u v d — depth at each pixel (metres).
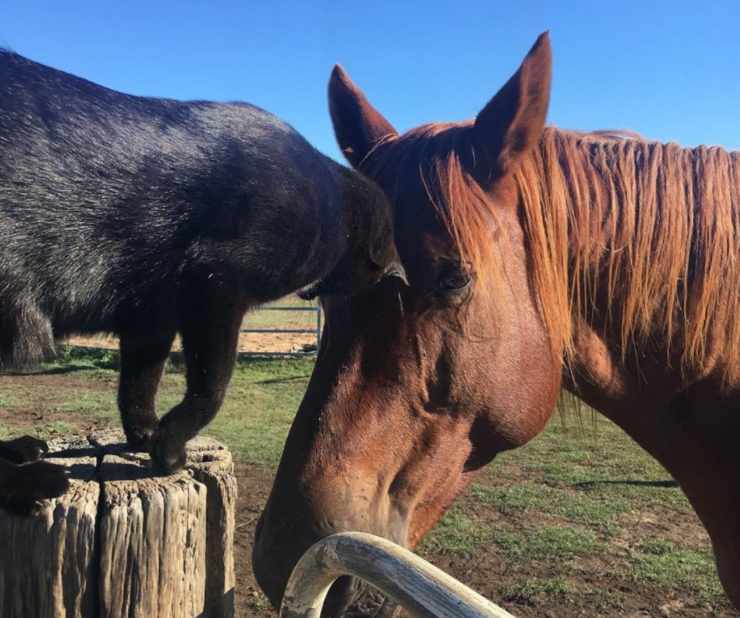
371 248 1.04
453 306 0.89
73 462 0.96
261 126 1.22
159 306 1.11
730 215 1.00
